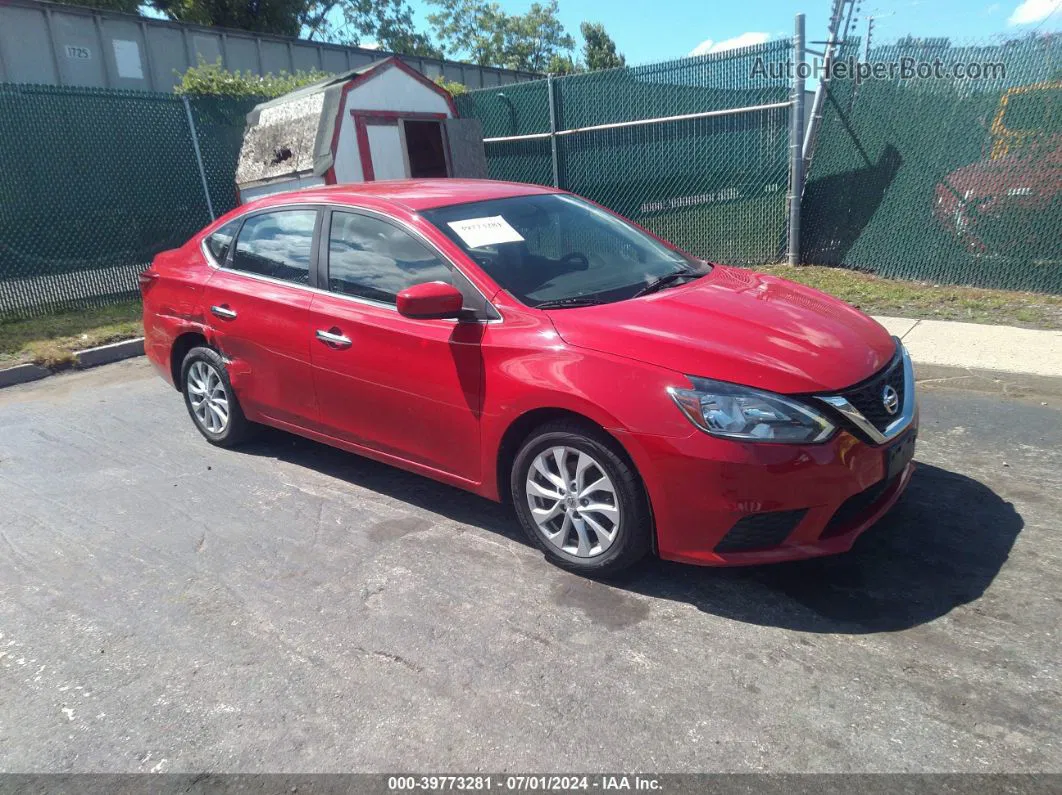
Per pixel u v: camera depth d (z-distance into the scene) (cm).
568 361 319
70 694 280
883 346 337
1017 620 289
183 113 989
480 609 317
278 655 295
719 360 301
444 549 367
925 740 236
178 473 476
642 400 299
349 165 954
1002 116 732
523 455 341
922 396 530
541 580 337
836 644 283
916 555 337
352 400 407
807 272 864
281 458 494
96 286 927
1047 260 731
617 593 324
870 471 301
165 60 1605
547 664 281
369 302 397
